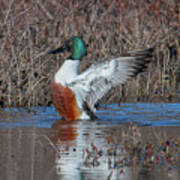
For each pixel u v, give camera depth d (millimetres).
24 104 19188
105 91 16328
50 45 20844
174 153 11266
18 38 20500
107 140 12344
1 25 20125
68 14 21312
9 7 19719
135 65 16047
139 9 24172
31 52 19922
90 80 16250
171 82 22766
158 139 12531
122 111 17656
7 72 19594
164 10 24469
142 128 14250
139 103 19422
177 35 24750
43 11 23031
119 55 15914
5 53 19922
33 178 9352
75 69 16719
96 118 16297
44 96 19953
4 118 16156
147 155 10977
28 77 20062
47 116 16906
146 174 9703
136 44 22516
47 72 21000
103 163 10453
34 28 21188
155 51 22891
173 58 24234
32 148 11648
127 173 9758
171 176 9547
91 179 9352
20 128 14305
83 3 22859
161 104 19141
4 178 9344
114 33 22094
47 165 10203
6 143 12141
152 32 23250
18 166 10133
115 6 23422
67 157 10859
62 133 13539
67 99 16391
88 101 16500
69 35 21250
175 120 15695
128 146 11500
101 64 15977
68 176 9508
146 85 21906
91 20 21797
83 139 12703
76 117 16375
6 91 19688
